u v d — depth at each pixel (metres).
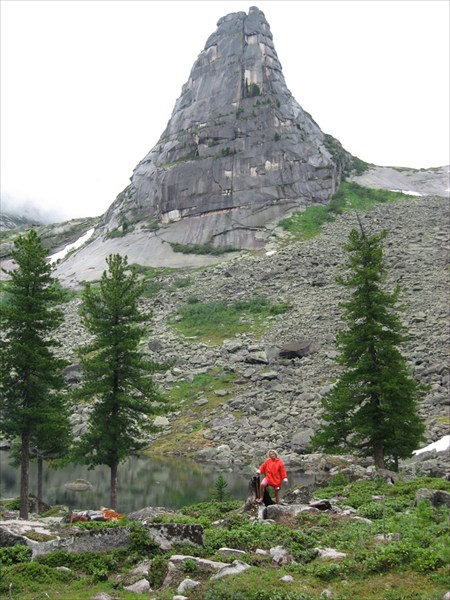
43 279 28.28
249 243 98.00
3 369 27.12
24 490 26.05
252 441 44.56
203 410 51.38
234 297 77.00
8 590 10.91
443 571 9.97
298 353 56.59
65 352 64.81
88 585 11.21
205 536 13.45
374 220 97.62
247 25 128.38
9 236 163.00
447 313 58.53
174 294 82.06
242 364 57.78
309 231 98.12
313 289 74.19
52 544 12.77
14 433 27.83
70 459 29.08
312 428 43.62
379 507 16.95
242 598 9.61
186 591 10.16
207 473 39.00
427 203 104.31
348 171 126.00
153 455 45.56
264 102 114.69
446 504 15.79
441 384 45.59
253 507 18.08
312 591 9.81
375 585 9.85
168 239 103.81
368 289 31.14
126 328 29.59
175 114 129.75
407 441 29.14
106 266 100.06
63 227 154.25
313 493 23.03
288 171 108.38
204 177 107.56
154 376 58.41
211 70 126.81
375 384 29.81
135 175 127.50
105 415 29.77
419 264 74.62
